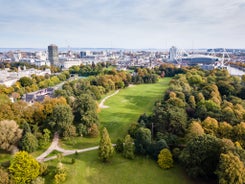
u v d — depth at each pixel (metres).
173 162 84.50
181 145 90.94
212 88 152.62
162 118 103.31
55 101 124.25
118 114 141.62
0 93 162.88
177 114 101.19
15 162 70.94
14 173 69.75
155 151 86.75
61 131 104.06
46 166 78.56
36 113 112.75
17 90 191.38
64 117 103.50
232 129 89.81
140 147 90.00
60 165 77.50
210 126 93.81
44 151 95.06
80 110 117.56
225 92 156.88
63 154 92.69
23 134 96.31
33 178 71.88
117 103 167.75
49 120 106.12
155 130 104.69
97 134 108.81
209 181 73.00
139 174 78.94
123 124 124.75
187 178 75.56
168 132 99.94
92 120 111.69
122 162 86.56
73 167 82.94
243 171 63.12
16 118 104.94
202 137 76.38
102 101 173.62
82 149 97.62
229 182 62.31
